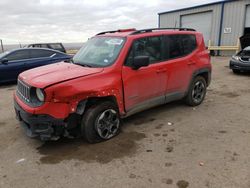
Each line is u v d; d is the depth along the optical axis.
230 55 18.50
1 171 3.18
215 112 5.29
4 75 8.73
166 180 2.91
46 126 3.46
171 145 3.79
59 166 3.27
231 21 18.22
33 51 9.38
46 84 3.34
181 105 5.79
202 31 20.67
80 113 3.66
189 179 2.91
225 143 3.81
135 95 4.27
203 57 5.59
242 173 3.00
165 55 4.78
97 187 2.82
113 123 4.05
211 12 19.55
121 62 4.02
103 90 3.73
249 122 4.68
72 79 3.52
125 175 3.03
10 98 7.01
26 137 4.20
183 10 21.69
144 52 4.39
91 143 3.88
